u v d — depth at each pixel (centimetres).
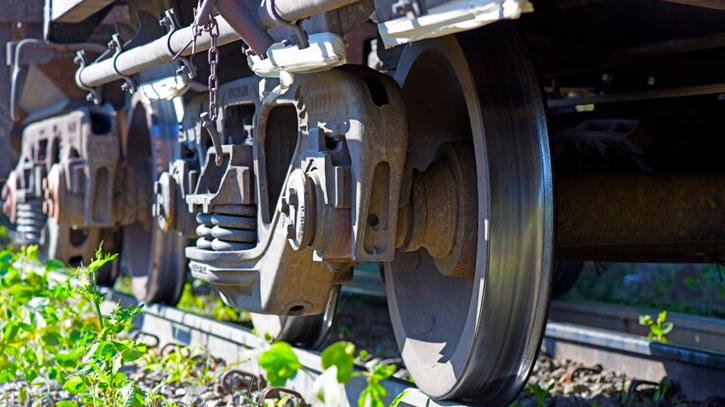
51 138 693
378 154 348
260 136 416
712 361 475
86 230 733
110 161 653
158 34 452
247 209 425
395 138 353
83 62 521
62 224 662
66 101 698
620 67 453
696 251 439
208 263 434
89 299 405
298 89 382
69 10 473
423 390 381
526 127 345
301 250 367
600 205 383
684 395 488
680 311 746
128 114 656
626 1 423
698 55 434
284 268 394
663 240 397
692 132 441
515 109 346
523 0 235
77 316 515
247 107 450
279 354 229
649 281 861
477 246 349
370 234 352
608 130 440
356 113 349
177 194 476
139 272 685
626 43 432
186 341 603
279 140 425
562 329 588
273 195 420
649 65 445
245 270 419
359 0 293
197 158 486
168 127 581
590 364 568
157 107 589
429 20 269
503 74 349
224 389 485
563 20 422
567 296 761
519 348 348
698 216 398
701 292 819
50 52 621
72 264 736
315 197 356
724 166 445
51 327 492
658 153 433
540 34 419
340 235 353
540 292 340
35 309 451
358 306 757
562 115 508
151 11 445
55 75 679
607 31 431
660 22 417
